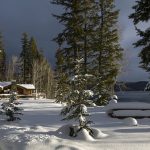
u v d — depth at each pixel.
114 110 18.80
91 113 20.47
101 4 35.56
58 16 33.88
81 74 13.76
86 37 34.03
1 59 83.56
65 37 33.47
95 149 10.93
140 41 24.23
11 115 17.97
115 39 35.41
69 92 13.55
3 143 11.44
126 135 12.64
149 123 16.34
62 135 12.70
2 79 87.56
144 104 18.77
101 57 34.72
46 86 75.69
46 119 18.34
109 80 33.84
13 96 18.64
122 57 36.41
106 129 14.46
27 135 12.05
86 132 12.48
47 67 79.94
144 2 24.31
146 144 11.23
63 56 33.16
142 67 25.17
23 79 81.19
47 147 10.87
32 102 36.31
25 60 81.12
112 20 36.00
